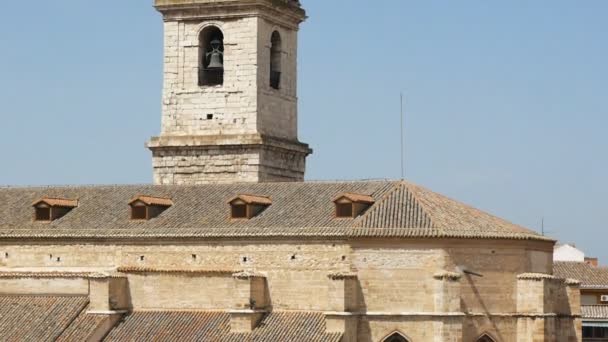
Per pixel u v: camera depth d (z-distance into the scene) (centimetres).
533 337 14600
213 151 16712
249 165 16550
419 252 14350
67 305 15450
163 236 15250
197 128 16825
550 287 14775
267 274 14838
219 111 16750
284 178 17025
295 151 17150
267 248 14850
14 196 16675
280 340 14288
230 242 15025
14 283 15825
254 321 14612
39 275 15738
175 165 16862
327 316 14262
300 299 14675
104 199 16238
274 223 14975
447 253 14338
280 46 17188
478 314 14450
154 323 15050
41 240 15812
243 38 16700
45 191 16675
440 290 14212
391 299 14362
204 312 15062
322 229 14625
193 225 15300
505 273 14650
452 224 14550
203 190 16012
